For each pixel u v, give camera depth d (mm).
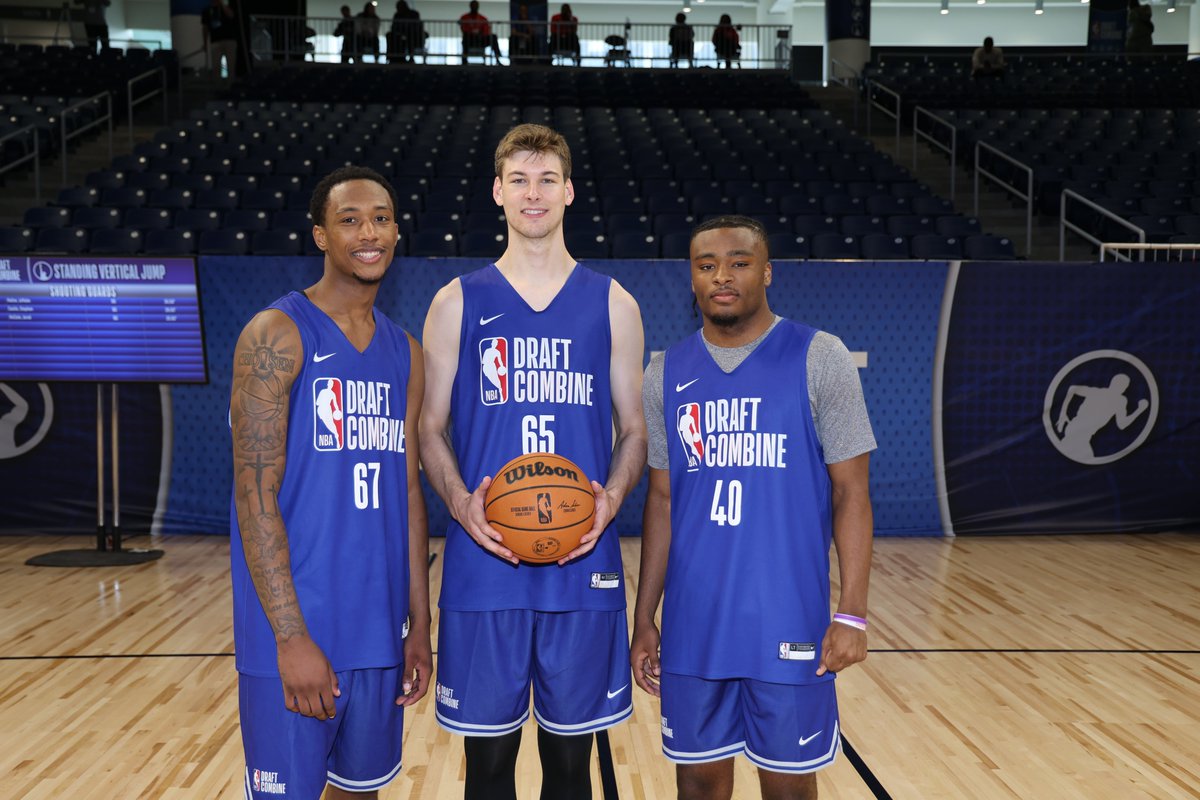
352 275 1690
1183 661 3445
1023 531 5562
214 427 5359
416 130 10148
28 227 6652
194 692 3082
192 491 5398
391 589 1739
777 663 1753
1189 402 5500
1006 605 4184
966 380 5465
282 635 1576
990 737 2766
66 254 4539
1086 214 8180
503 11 22953
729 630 1774
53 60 12750
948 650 3568
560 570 1882
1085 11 23953
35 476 5336
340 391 1688
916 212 8070
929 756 2635
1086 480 5543
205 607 4074
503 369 1911
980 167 9906
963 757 2627
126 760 2568
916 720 2893
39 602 4148
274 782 1637
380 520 1724
